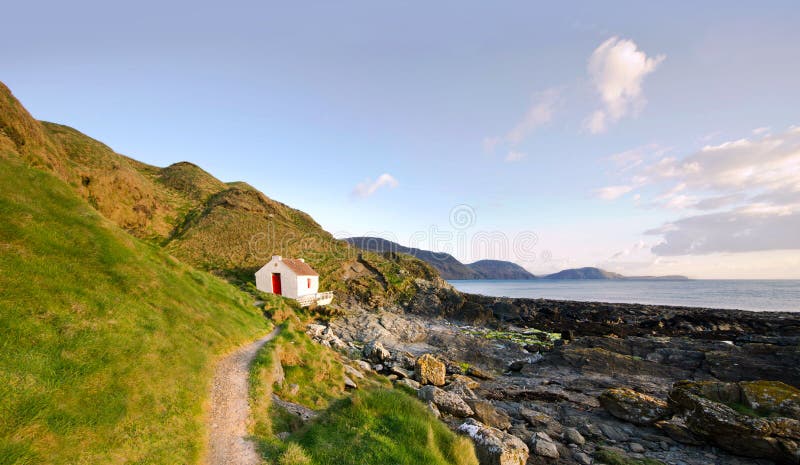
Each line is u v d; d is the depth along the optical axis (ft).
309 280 194.39
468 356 138.31
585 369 122.62
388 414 44.78
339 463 33.37
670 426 70.54
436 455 39.04
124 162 281.95
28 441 22.77
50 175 55.57
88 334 34.73
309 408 54.39
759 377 104.47
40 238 42.93
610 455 60.70
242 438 35.04
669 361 122.42
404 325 181.16
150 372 36.42
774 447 59.16
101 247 50.49
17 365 26.84
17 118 81.82
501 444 48.52
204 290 73.10
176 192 327.47
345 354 118.01
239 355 57.16
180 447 30.32
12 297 32.45
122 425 28.84
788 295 454.40
